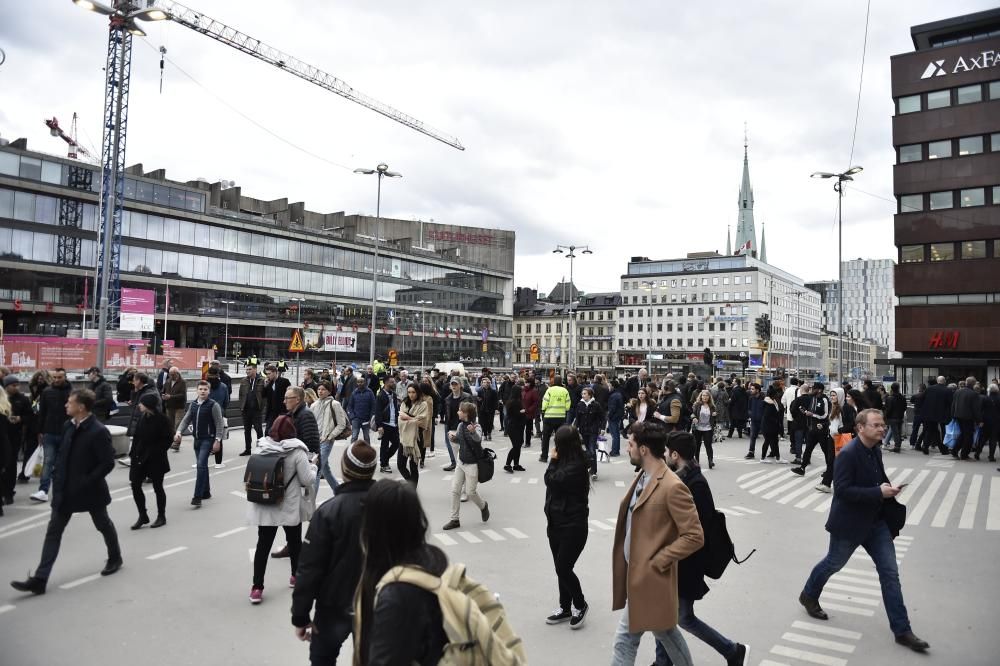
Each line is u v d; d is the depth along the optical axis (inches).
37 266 2373.3
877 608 248.7
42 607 238.1
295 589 148.6
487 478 367.9
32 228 2375.7
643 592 167.0
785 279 5447.8
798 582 279.3
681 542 164.1
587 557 312.2
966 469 620.7
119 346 1213.7
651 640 222.4
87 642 208.5
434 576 94.7
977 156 1568.7
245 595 252.5
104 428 267.4
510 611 240.7
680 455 191.3
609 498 463.2
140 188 2645.2
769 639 218.7
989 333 1531.7
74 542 323.3
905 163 1651.1
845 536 225.8
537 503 435.5
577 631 223.5
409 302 3907.5
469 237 4923.7
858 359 6569.9
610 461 651.5
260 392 627.5
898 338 1631.4
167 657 198.7
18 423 409.7
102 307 854.5
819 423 523.5
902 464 656.4
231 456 615.8
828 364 6146.7
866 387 698.2
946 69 1610.5
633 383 901.2
